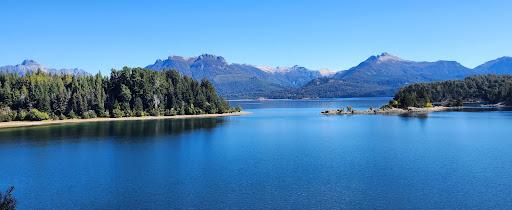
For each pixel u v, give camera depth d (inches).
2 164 3951.8
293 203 2625.5
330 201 2650.1
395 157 4025.6
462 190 2834.6
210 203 2657.5
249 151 4534.9
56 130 7224.4
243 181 3149.6
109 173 3503.9
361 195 2758.4
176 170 3572.8
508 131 6269.7
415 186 2942.9
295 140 5482.3
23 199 2797.7
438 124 7687.0
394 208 2511.1
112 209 2583.7
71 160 4121.6
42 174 3503.9
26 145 5231.3
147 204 2662.4
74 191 2970.0
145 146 5044.3
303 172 3408.0
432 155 4111.7
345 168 3540.8
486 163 3671.3
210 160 4010.8
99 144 5280.5
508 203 2561.5
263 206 2583.7
